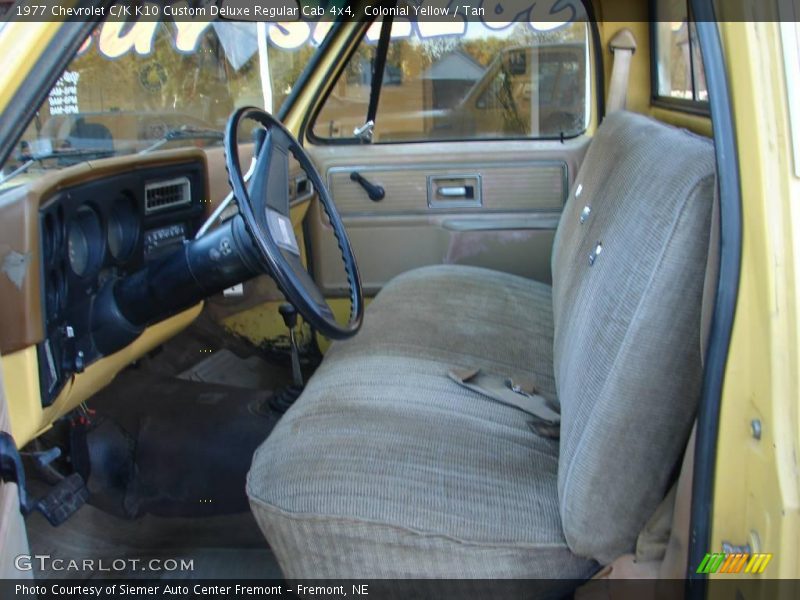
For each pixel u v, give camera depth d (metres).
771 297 0.93
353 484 1.38
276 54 2.78
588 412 1.28
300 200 2.79
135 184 1.86
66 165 1.78
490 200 2.90
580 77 2.81
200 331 2.93
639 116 2.06
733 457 1.02
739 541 1.02
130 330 1.75
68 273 1.60
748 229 0.96
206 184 2.18
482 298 2.43
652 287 1.20
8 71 1.29
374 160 2.91
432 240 2.95
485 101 2.86
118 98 2.09
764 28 0.92
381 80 2.86
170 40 2.32
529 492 1.40
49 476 2.02
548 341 2.24
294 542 1.38
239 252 1.65
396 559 1.34
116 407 2.29
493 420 1.64
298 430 1.57
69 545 2.03
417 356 1.98
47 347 1.52
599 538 1.27
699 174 1.19
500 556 1.32
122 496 2.14
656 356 1.20
